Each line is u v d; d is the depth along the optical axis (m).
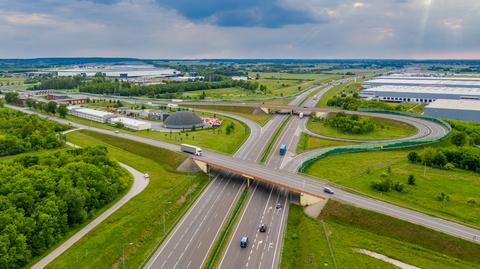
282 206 131.38
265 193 142.88
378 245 102.12
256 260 99.25
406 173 152.00
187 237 111.25
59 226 108.69
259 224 118.94
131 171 166.88
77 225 115.25
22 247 94.19
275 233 113.12
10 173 125.88
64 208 112.62
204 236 111.75
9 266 90.75
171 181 153.50
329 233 109.19
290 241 108.94
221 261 98.69
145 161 182.25
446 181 142.62
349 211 117.00
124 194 140.50
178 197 137.75
